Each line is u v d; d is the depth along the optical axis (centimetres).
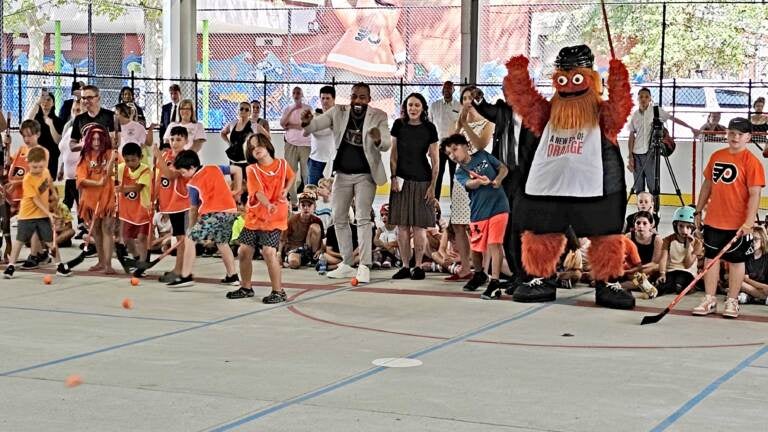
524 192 1029
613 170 1004
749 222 942
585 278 1141
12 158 1423
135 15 3228
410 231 1200
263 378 701
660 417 612
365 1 3459
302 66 3381
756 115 2123
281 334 860
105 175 1186
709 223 966
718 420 606
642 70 2986
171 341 826
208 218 1110
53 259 1273
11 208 1332
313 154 1669
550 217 1016
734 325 926
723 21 2930
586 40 3023
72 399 642
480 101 1110
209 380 694
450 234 1238
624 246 1019
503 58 3086
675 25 2955
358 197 1171
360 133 1166
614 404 642
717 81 2670
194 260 1220
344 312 970
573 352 800
